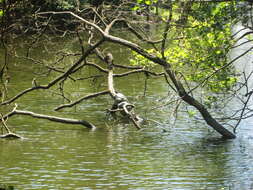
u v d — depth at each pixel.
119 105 25.03
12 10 21.34
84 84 33.59
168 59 23.25
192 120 25.58
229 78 21.44
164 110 27.25
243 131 23.86
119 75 26.94
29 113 24.12
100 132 23.38
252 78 36.41
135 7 20.97
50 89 31.94
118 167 18.58
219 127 22.88
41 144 21.25
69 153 20.09
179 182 17.14
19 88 31.70
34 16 23.66
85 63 26.41
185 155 20.14
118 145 21.31
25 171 17.97
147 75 26.89
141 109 27.48
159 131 23.67
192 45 22.14
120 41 22.75
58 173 17.86
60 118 24.11
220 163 19.19
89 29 25.62
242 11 17.73
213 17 18.03
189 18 20.67
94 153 20.19
